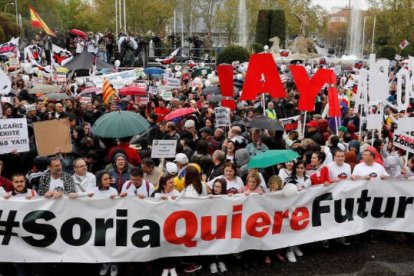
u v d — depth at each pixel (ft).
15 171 25.91
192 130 34.63
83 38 103.45
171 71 83.56
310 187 22.68
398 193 23.84
